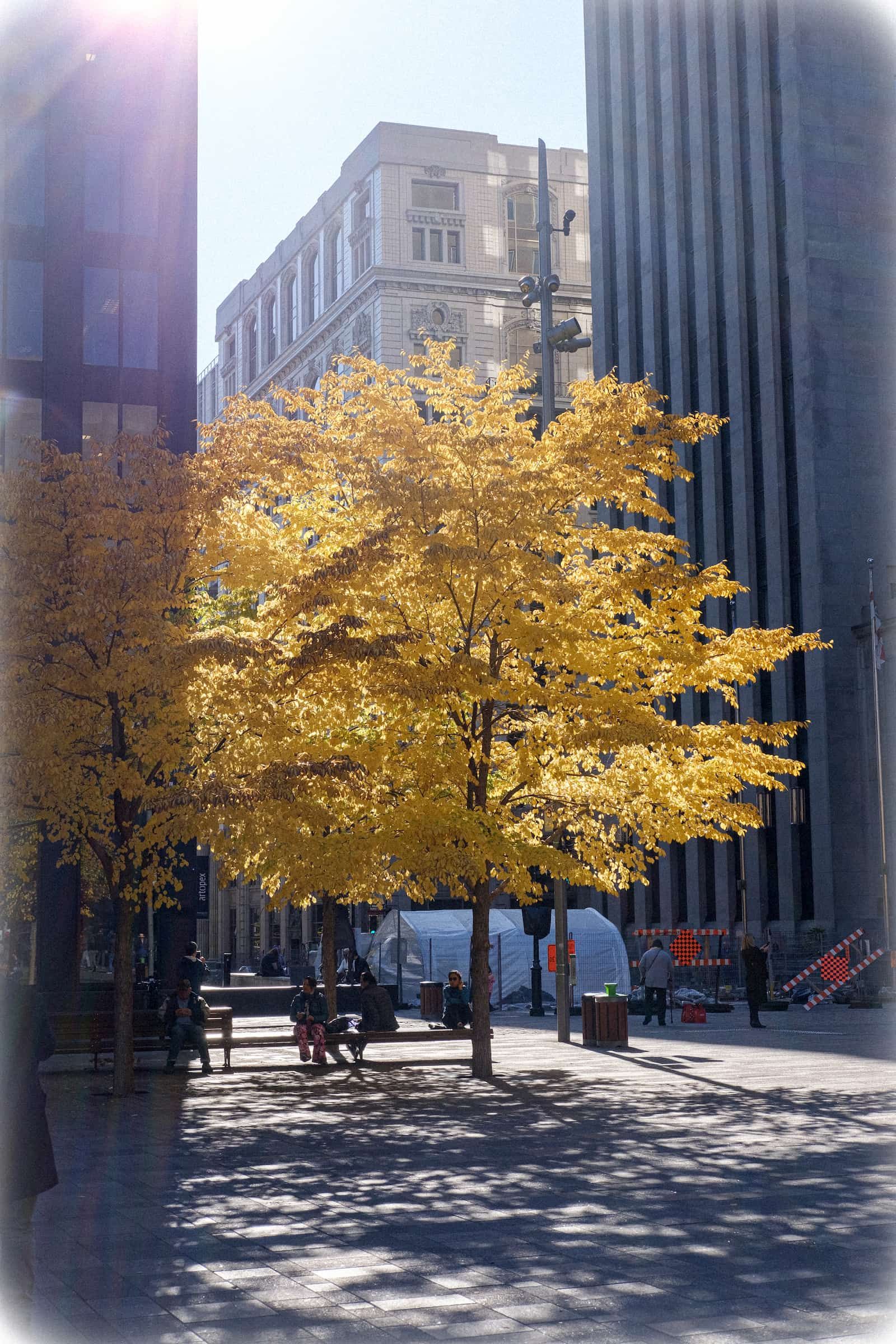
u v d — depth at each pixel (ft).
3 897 100.42
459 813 66.18
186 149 114.52
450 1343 23.53
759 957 101.50
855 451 193.36
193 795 62.64
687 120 227.61
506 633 67.62
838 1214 34.30
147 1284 27.81
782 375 200.64
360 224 294.66
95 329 111.14
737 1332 24.09
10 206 110.83
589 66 255.70
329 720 71.20
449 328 287.69
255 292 357.20
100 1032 75.82
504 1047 87.35
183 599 67.62
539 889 68.39
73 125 112.47
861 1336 23.77
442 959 134.41
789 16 201.98
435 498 65.98
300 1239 31.94
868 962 130.72
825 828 182.29
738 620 201.87
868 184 200.85
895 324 198.70
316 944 236.63
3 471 66.44
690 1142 46.55
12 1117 23.97
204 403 402.93
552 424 74.08
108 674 63.10
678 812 73.05
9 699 63.57
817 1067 72.23
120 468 107.45
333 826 67.56
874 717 180.55
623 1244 31.09
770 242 203.21
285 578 70.33
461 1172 41.16
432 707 70.54
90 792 65.16
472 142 294.46
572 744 66.90
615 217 246.06
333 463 70.38
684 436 71.72
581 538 72.84
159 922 102.47
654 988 105.91
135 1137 49.98
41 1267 29.37
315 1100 61.67
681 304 224.12
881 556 191.52
